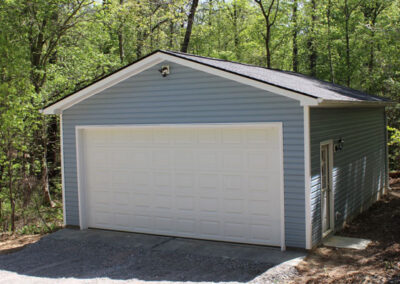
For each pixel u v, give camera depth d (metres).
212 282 6.74
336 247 8.21
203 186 9.12
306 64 28.03
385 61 20.83
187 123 8.98
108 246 9.01
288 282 6.59
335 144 9.42
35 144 14.65
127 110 9.70
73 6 16.48
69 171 10.54
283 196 8.02
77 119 10.34
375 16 25.08
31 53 15.55
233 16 28.34
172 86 9.11
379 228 9.80
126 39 22.33
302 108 7.73
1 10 14.13
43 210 13.50
